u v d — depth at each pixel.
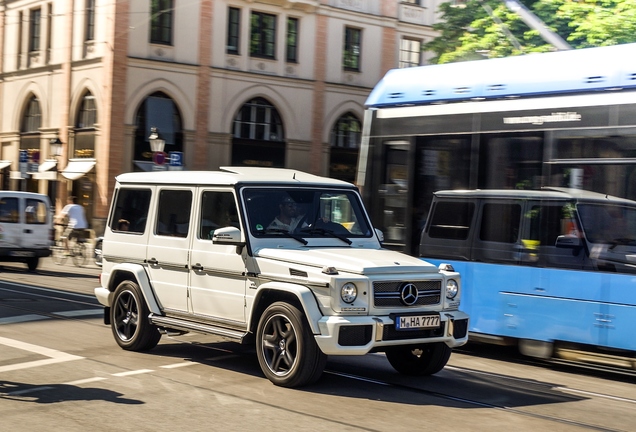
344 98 36.28
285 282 7.84
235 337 8.28
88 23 33.03
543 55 10.12
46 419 6.51
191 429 6.27
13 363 8.79
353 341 7.36
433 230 10.97
